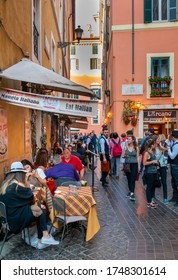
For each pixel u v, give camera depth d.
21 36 8.02
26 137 8.59
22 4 8.16
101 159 10.72
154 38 17.53
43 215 5.18
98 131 48.28
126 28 17.70
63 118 17.30
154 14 17.59
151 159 7.65
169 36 17.44
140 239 5.46
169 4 17.34
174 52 17.41
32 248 5.08
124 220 6.64
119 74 17.80
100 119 48.34
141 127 17.52
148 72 17.59
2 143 6.05
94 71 50.69
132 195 8.52
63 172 6.66
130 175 8.62
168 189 10.02
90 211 5.33
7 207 4.75
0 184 5.79
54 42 16.81
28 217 4.79
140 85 17.62
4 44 6.35
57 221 5.46
